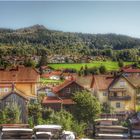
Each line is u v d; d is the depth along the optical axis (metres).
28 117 59.38
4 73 80.19
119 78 77.88
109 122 48.44
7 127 40.00
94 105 61.31
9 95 62.62
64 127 49.22
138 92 80.06
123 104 77.12
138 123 49.19
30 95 76.44
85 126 53.72
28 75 80.25
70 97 72.75
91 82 81.75
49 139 34.81
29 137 35.75
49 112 58.69
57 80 132.50
